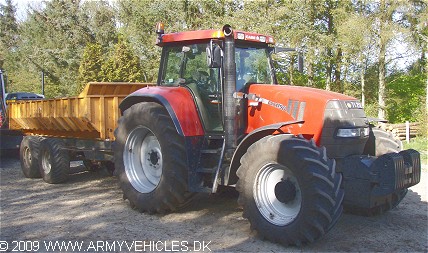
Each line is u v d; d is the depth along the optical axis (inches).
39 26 1256.2
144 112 237.9
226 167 213.8
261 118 220.4
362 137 209.0
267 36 243.6
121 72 864.3
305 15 767.7
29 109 374.9
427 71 762.2
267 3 753.0
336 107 203.2
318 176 174.6
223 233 208.8
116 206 261.1
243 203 199.5
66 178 331.6
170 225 222.4
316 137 202.4
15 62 1403.8
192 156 229.6
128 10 1002.7
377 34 723.4
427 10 695.1
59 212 250.1
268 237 192.1
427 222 222.1
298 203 188.7
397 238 198.7
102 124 295.9
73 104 304.0
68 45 1196.5
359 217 230.7
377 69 824.9
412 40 721.0
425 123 639.8
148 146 253.8
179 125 225.9
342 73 863.7
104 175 362.9
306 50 756.6
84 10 1197.7
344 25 716.0
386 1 709.9
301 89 220.5
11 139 454.6
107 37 1175.0
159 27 257.4
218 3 850.1
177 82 251.0
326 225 175.8
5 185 330.6
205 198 273.7
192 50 243.6
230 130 217.3
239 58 234.4
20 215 245.1
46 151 331.3
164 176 228.1
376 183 188.4
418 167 208.8
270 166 193.3
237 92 219.9
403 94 872.3
